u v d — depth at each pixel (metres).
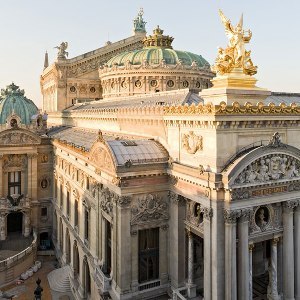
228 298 35.00
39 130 83.75
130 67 87.00
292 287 39.38
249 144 36.97
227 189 34.41
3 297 59.25
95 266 48.34
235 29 39.25
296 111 38.94
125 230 41.50
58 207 76.50
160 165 42.78
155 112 45.22
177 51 93.56
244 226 35.81
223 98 38.41
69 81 98.75
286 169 38.12
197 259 44.25
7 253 71.06
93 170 50.78
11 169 79.12
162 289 43.38
